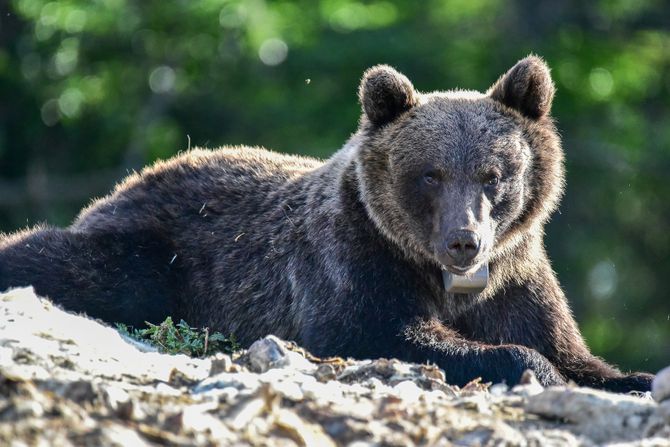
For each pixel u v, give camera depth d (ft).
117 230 46.03
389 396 28.76
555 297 43.45
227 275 45.09
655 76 128.67
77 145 117.50
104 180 113.29
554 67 116.37
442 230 39.32
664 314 123.24
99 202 48.91
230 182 47.09
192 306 45.68
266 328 43.86
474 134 40.81
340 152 44.68
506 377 37.58
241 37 115.44
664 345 120.88
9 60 116.06
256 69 117.29
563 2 121.29
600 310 120.57
